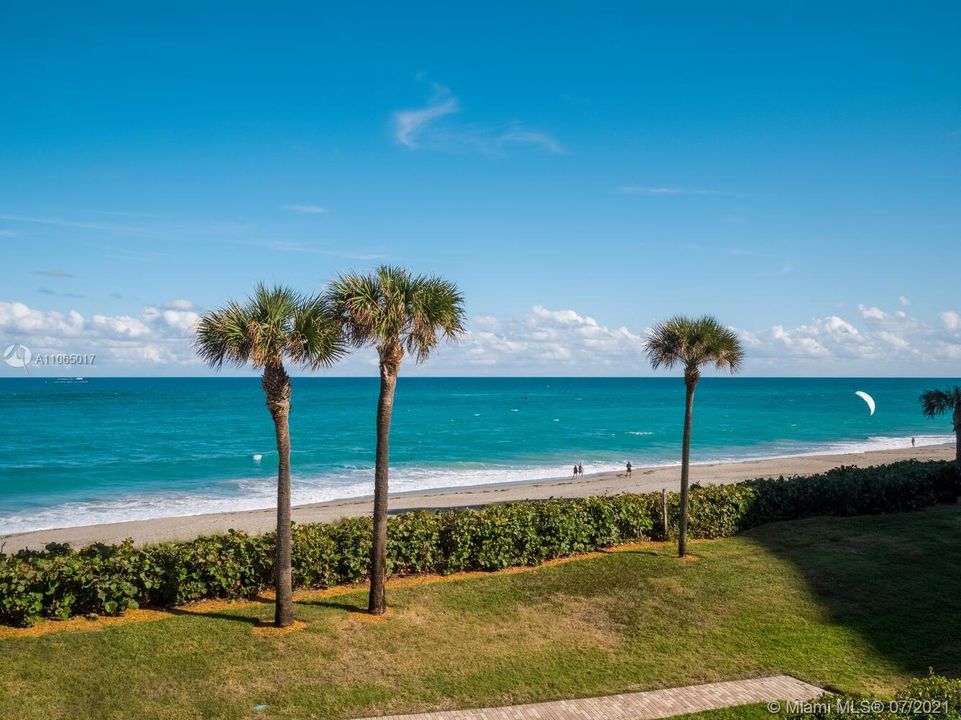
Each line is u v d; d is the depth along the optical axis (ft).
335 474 186.70
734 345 62.64
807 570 59.62
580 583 55.42
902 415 458.50
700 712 35.68
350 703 35.68
